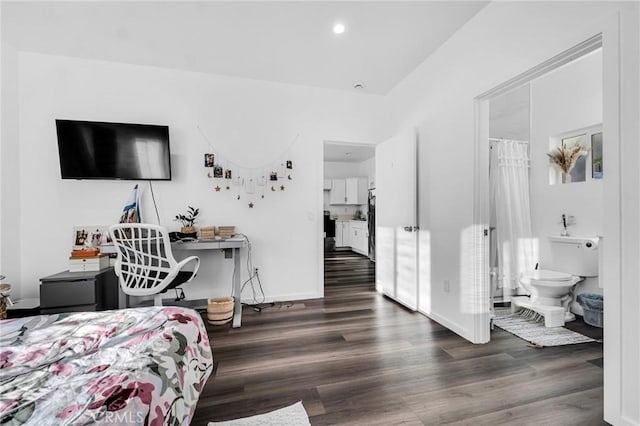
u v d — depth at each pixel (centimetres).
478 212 220
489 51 204
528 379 170
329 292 366
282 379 171
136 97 290
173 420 76
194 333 111
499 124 381
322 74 311
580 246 262
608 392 133
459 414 141
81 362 83
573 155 281
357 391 159
